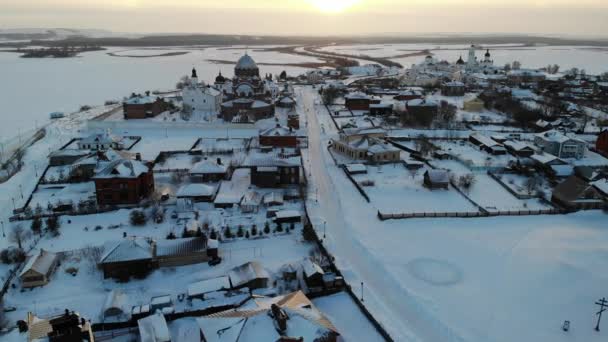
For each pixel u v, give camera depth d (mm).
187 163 127688
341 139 138500
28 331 52406
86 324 52844
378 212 93062
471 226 90500
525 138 152375
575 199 96688
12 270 74500
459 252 80562
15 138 159625
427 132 159125
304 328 51125
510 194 106250
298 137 151000
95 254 78375
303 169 120188
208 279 70562
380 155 126875
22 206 99250
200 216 94125
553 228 89312
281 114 193125
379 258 77938
